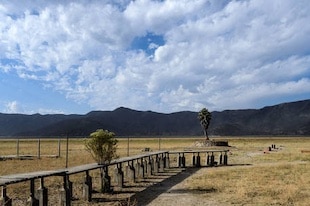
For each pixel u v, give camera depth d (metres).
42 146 85.19
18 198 16.97
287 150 60.19
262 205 15.20
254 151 58.47
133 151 54.91
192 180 23.33
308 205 15.12
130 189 19.88
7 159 40.06
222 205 15.32
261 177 23.70
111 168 29.80
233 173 26.61
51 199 16.80
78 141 128.62
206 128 89.31
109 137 19.12
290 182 21.31
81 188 19.70
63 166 31.09
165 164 32.28
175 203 15.85
